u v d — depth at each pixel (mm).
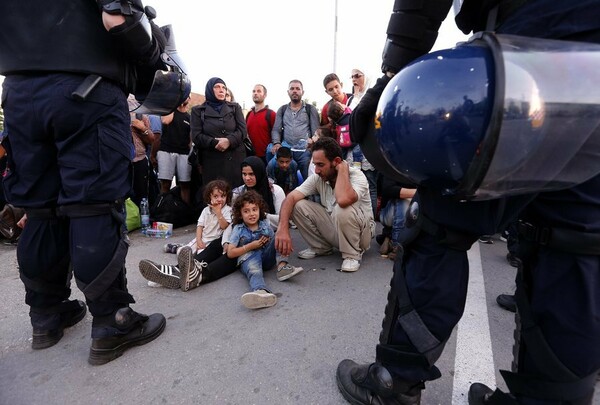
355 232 2420
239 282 2281
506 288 2186
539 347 767
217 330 1675
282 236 2309
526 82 522
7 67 1197
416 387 1005
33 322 1536
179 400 1229
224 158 3852
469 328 1696
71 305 1658
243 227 2371
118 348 1466
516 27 694
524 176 571
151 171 4516
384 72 893
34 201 1376
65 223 1456
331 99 4461
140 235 3572
